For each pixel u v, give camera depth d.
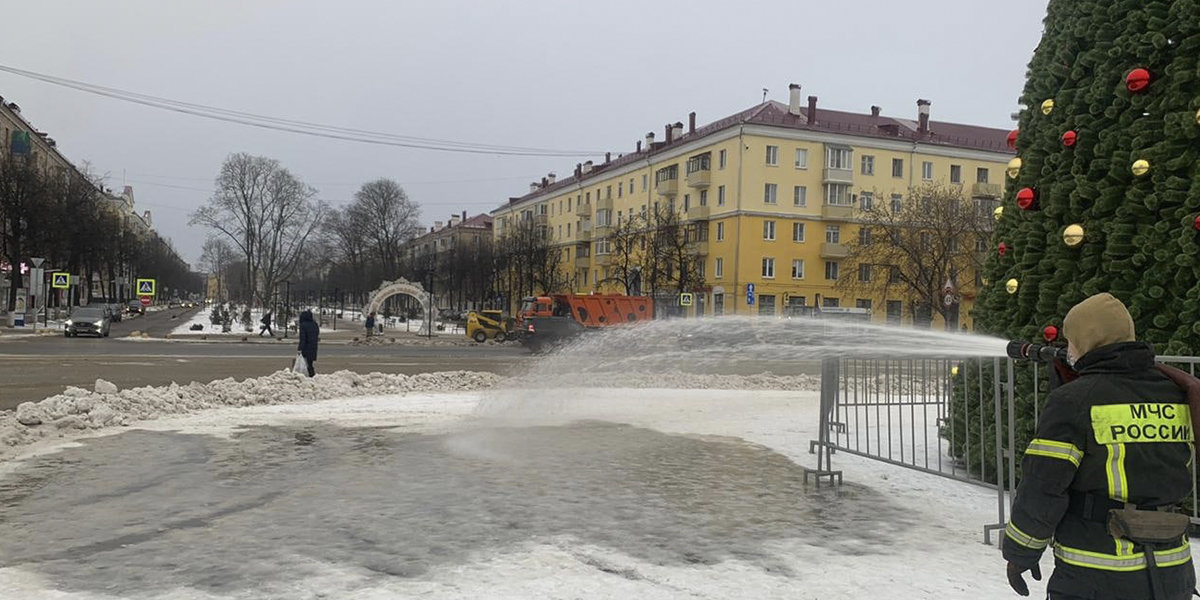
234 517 6.27
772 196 60.31
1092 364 2.93
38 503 6.67
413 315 83.31
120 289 93.88
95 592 4.58
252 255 80.75
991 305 7.80
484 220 133.38
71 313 39.84
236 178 79.31
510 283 83.38
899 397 8.80
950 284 28.89
